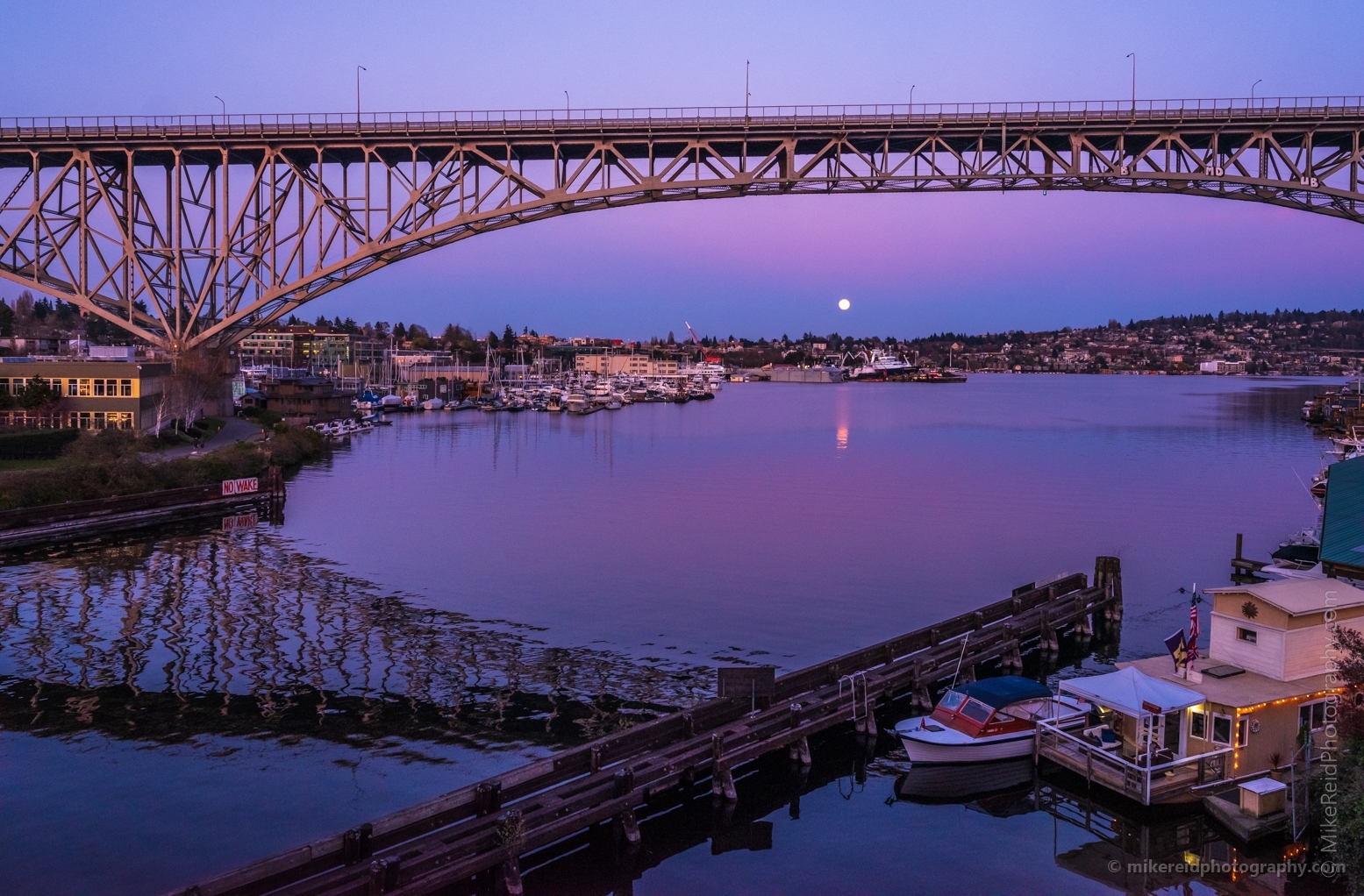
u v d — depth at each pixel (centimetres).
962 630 3738
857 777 2820
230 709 3122
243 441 9350
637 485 8575
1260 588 2683
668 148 7525
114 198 7931
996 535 6206
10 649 3700
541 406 19038
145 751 2803
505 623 4131
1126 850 2419
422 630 4012
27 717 3039
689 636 3975
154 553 5516
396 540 5975
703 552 5631
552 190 7344
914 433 14375
